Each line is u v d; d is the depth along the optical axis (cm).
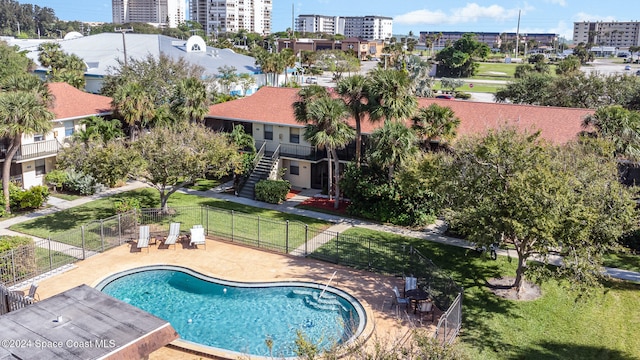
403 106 3372
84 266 2747
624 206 2145
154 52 8669
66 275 2623
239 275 2662
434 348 1377
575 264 2012
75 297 1762
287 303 2394
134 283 2614
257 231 3322
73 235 3167
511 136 2353
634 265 2833
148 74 6059
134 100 4475
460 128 3869
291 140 4431
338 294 2455
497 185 2233
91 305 1709
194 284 2606
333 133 3538
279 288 2550
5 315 1631
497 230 2111
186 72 6512
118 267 2738
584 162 2312
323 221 3575
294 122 4325
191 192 4231
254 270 2733
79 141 3881
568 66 10794
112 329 1560
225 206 3872
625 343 2062
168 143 3266
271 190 3947
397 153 3288
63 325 1573
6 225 3397
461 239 3228
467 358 1441
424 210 3478
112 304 1720
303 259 2895
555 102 6419
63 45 9662
